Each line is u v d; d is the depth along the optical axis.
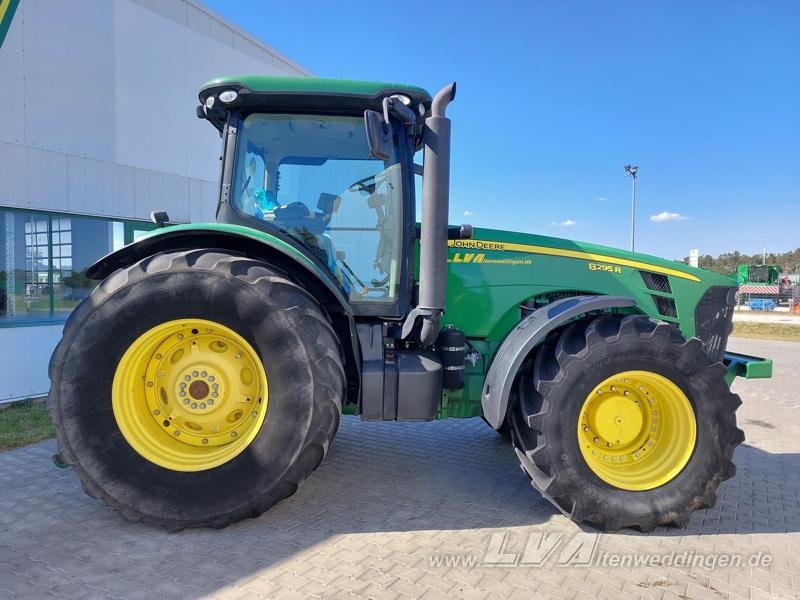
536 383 2.98
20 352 5.82
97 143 6.25
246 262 2.91
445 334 3.32
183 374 2.97
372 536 2.86
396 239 3.34
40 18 5.69
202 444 2.99
